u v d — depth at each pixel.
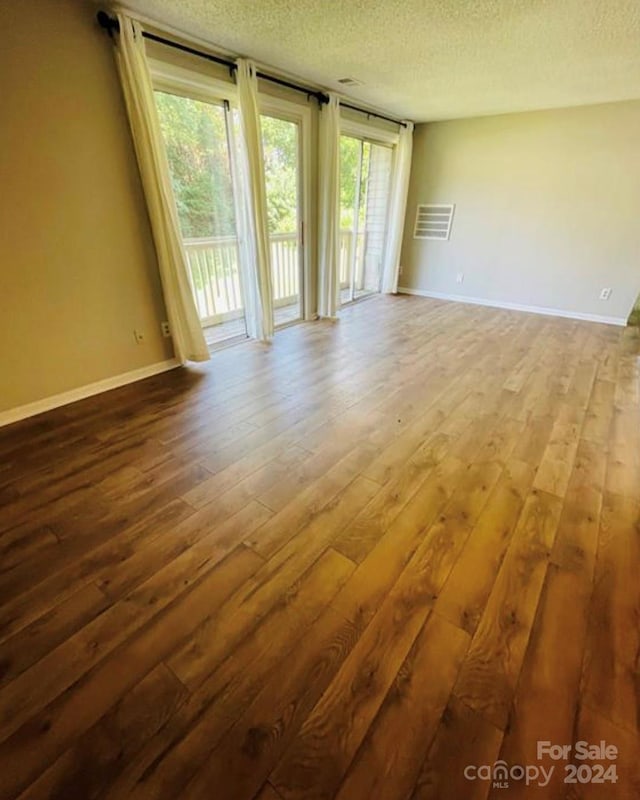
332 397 2.81
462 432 2.41
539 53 2.74
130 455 2.13
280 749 0.99
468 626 1.30
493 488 1.94
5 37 1.93
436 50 2.73
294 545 1.59
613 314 4.64
